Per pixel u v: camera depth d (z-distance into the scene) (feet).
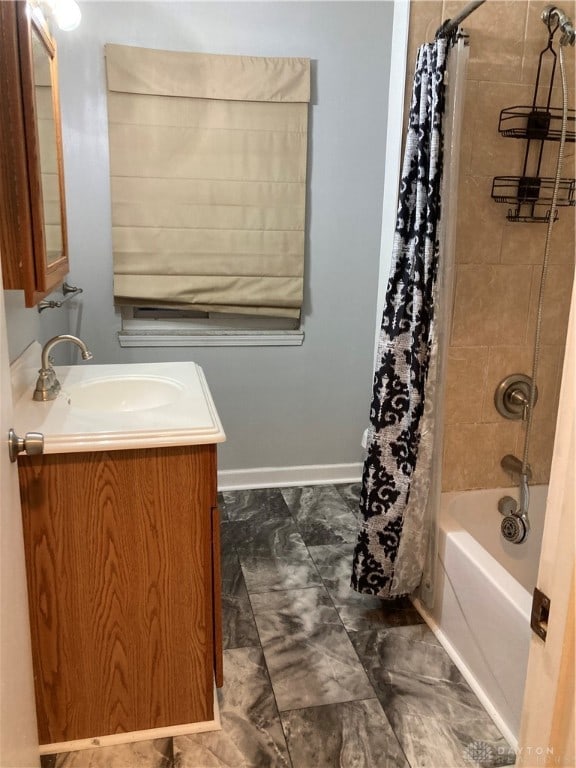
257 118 8.90
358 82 9.19
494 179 6.70
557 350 7.39
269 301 9.53
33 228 4.45
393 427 6.48
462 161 6.59
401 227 6.20
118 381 6.14
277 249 9.37
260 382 10.07
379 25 9.07
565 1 6.41
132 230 8.93
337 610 7.12
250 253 9.31
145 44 8.52
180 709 5.38
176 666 5.25
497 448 7.57
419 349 6.11
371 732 5.43
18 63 4.14
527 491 6.98
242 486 10.39
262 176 9.10
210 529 4.99
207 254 9.20
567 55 6.49
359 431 10.64
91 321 9.29
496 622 5.62
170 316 9.76
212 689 5.41
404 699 5.81
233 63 8.67
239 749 5.24
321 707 5.70
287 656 6.35
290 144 9.07
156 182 8.84
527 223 6.93
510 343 7.25
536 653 2.47
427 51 5.77
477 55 6.35
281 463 10.50
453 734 5.43
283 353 10.02
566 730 2.31
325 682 6.00
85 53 8.37
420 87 5.89
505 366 7.32
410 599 7.36
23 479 4.53
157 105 8.61
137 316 9.68
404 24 6.70
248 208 9.16
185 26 8.57
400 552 6.65
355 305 10.07
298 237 9.40
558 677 2.30
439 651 6.46
